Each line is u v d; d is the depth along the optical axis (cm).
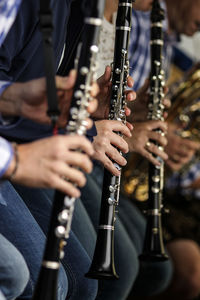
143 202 381
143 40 371
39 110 171
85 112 164
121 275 262
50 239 164
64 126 174
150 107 288
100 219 225
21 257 176
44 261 164
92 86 166
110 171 229
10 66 202
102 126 231
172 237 421
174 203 425
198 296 430
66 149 155
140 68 371
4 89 172
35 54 207
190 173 431
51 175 155
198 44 537
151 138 286
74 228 247
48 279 162
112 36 291
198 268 420
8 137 194
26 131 187
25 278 175
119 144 233
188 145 373
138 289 350
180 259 420
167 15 418
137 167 367
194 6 410
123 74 233
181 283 420
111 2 282
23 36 199
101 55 289
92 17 164
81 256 225
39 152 155
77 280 219
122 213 345
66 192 160
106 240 221
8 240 187
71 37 224
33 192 238
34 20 199
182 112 386
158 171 285
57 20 206
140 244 337
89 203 281
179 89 369
